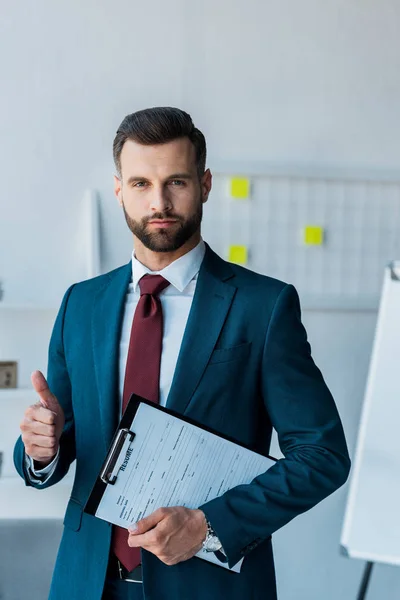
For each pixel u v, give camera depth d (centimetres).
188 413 146
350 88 277
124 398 149
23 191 263
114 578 146
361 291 283
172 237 148
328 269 281
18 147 262
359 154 279
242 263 275
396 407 192
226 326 151
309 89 275
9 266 264
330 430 147
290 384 149
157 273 156
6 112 261
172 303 156
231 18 269
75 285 170
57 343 166
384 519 187
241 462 144
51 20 260
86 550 148
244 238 275
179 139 146
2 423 265
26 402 265
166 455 140
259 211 276
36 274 265
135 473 138
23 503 237
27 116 262
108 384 150
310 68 274
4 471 253
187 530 136
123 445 137
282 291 154
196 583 143
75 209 265
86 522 150
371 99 278
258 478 143
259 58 271
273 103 273
